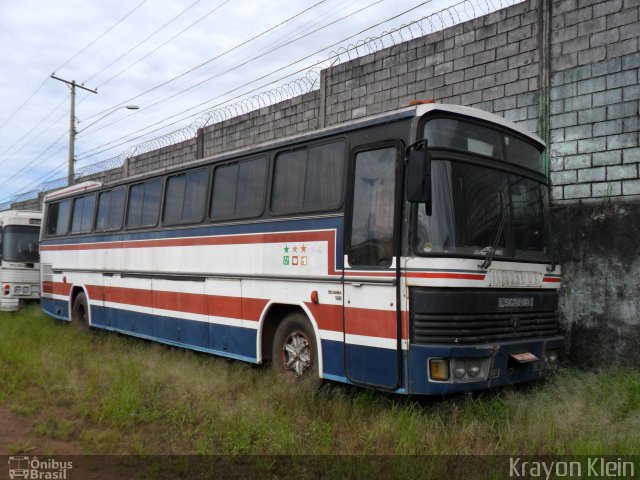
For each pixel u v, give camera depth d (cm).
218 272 847
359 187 641
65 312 1319
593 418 566
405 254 576
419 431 544
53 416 622
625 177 766
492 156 644
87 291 1224
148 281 1017
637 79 758
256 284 777
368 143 635
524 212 668
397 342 576
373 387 600
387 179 609
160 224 994
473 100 938
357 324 624
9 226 1673
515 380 614
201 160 910
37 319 1411
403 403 612
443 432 550
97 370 812
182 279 928
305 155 725
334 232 662
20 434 568
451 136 610
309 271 691
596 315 786
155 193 1024
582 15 812
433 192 583
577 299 805
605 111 787
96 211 1220
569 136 823
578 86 814
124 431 575
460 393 607
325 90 1208
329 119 1197
